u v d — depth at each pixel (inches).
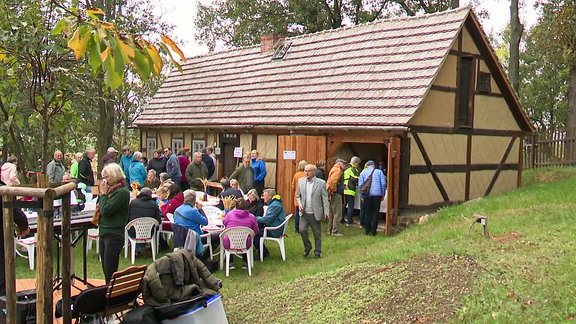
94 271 382.0
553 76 1588.3
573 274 243.8
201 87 812.6
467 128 564.4
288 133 606.2
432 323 216.2
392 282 269.0
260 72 738.2
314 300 275.3
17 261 412.2
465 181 567.5
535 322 203.2
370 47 617.0
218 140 706.2
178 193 447.2
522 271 254.8
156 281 227.1
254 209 440.5
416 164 513.7
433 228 446.3
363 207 532.1
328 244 465.7
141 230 404.2
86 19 105.1
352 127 524.4
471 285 243.4
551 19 928.3
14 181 471.5
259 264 406.9
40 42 191.6
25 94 225.5
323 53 673.0
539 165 804.0
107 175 285.7
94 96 232.4
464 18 541.0
